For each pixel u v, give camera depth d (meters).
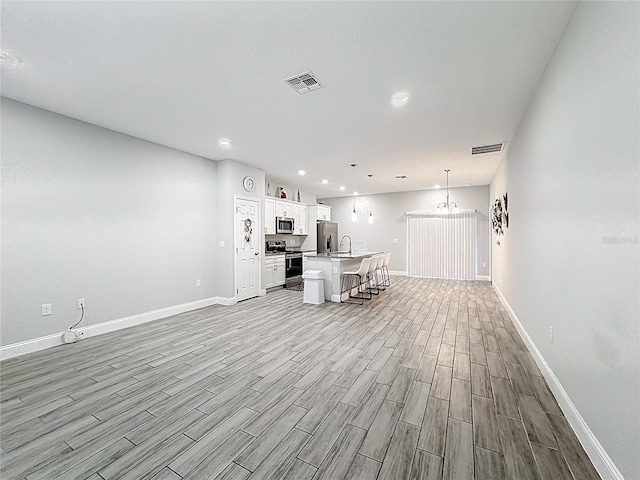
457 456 1.56
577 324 1.76
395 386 2.30
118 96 2.83
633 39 1.17
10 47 2.09
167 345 3.20
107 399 2.14
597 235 1.50
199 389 2.28
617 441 1.30
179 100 2.91
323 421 1.87
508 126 3.59
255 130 3.73
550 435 1.72
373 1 1.68
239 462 1.53
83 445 1.66
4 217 2.86
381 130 3.73
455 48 2.13
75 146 3.36
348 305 5.02
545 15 1.80
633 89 1.18
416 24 1.88
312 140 4.11
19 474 1.46
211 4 1.70
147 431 1.79
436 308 4.77
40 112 3.08
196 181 4.86
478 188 7.83
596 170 1.51
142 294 4.05
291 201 7.71
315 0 1.67
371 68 2.38
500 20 1.85
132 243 3.94
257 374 2.52
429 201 8.42
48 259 3.15
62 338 3.22
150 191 4.16
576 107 1.75
